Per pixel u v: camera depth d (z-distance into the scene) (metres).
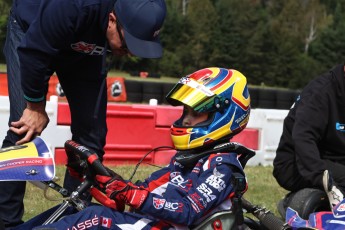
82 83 3.73
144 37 3.11
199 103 3.01
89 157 2.76
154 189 3.14
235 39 53.53
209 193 2.80
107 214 2.79
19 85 3.49
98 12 3.16
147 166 7.62
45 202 5.13
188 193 2.80
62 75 3.73
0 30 35.81
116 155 7.68
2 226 2.94
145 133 7.93
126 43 3.11
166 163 8.09
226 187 2.84
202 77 3.10
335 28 67.00
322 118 4.01
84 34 3.25
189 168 3.04
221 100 3.03
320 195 3.96
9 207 3.48
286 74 54.19
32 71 3.19
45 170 2.82
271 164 8.86
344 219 3.04
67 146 2.85
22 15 3.47
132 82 20.72
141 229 2.81
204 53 53.34
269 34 54.59
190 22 53.97
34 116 3.36
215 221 2.83
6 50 3.59
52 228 2.70
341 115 4.07
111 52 3.43
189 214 2.76
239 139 8.57
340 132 4.10
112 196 2.72
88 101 3.76
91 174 2.81
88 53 3.44
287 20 70.44
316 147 3.96
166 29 53.69
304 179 3.98
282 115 8.92
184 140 3.05
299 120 4.01
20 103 3.49
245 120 3.16
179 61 51.91
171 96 3.11
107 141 7.65
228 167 2.87
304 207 3.90
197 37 53.44
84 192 2.92
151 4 3.13
